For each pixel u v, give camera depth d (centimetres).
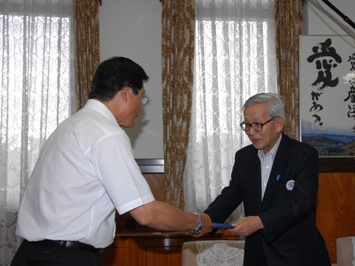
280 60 324
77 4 310
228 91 317
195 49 320
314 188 171
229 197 194
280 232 162
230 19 325
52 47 312
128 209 125
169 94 312
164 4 316
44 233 126
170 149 310
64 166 129
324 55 316
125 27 324
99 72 143
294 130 318
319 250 172
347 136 314
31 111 307
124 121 147
